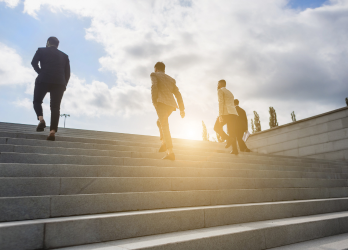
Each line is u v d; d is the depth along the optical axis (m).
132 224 2.19
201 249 2.08
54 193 2.54
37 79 4.29
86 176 3.03
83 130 8.09
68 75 4.65
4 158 3.01
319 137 9.95
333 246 2.49
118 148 4.79
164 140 4.32
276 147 11.31
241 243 2.31
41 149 3.65
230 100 5.98
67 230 1.91
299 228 2.75
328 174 5.71
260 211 3.03
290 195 4.06
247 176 4.43
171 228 2.38
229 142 6.02
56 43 4.64
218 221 2.68
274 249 2.44
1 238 1.67
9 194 2.33
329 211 3.74
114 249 1.78
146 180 3.10
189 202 3.01
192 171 3.86
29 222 1.84
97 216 2.14
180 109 4.48
